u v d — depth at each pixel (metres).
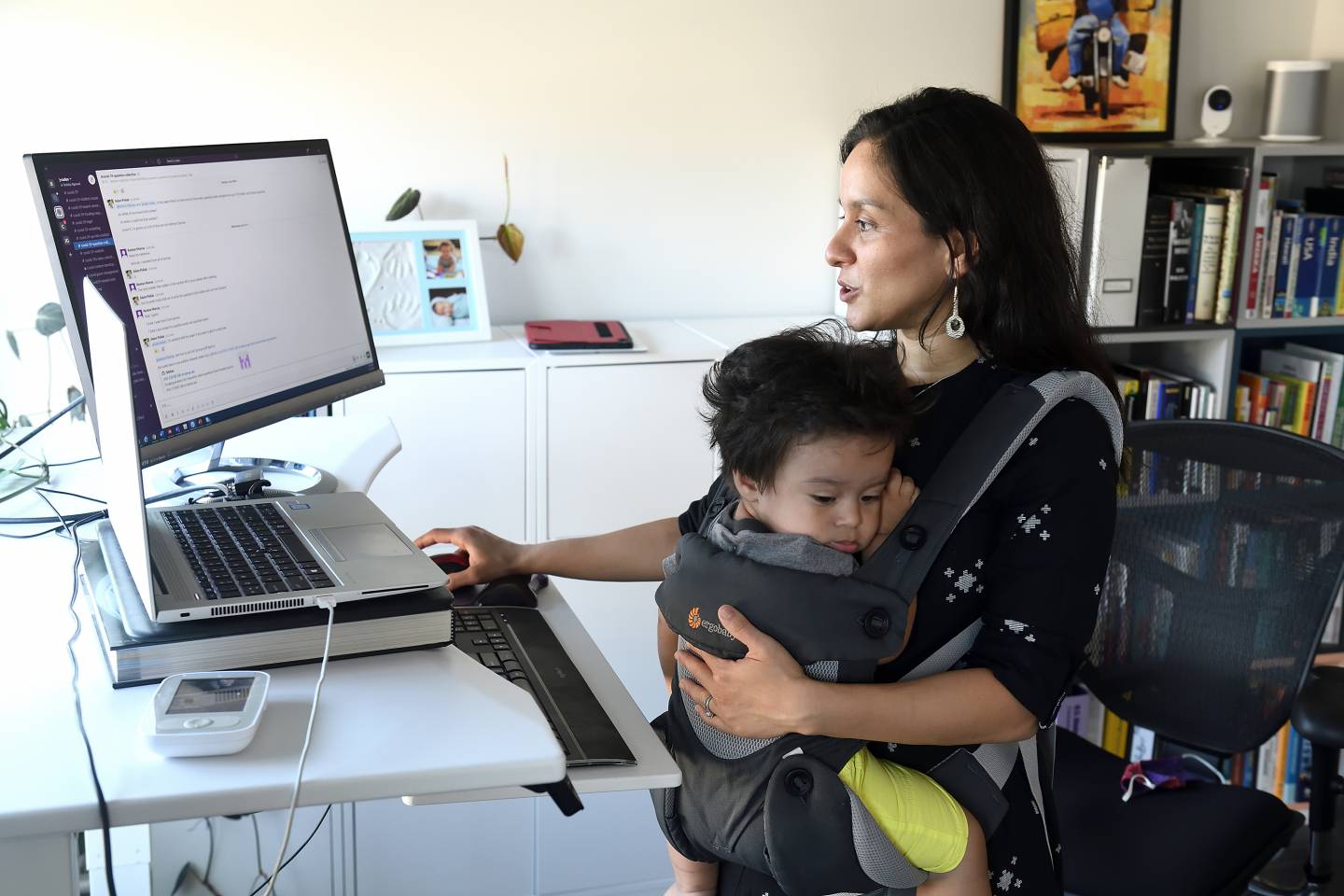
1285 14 2.90
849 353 1.14
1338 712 1.72
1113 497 1.16
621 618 2.48
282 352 1.55
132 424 0.96
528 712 1.03
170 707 0.96
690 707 1.20
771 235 2.73
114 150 1.31
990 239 1.16
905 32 2.70
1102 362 1.25
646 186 2.64
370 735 0.98
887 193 1.17
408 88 2.46
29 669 1.08
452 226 2.45
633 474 2.42
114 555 1.21
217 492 1.50
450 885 2.43
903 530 1.13
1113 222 2.53
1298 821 1.74
